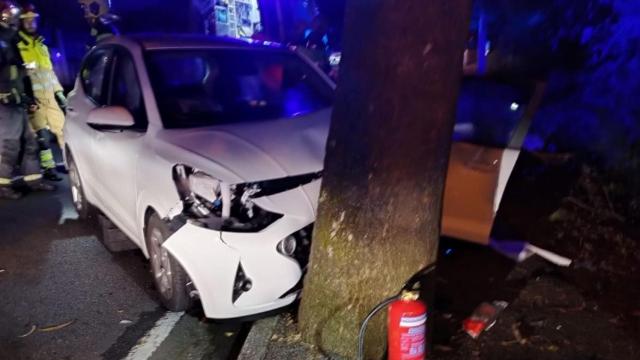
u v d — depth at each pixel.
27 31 6.52
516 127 3.69
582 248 4.09
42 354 3.22
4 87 5.76
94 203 4.88
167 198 3.21
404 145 2.39
